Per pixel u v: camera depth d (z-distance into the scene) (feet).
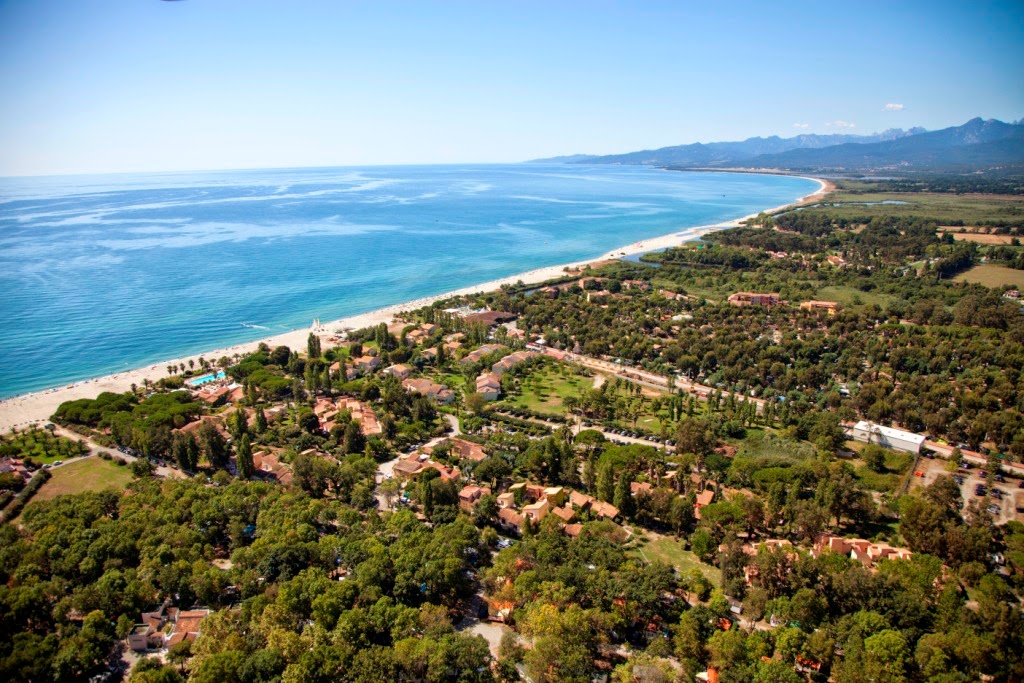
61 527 453.58
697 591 410.72
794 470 558.56
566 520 496.23
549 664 338.95
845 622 369.09
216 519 475.72
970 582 425.28
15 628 362.74
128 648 369.50
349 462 590.96
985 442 653.71
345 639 350.64
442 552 422.41
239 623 372.79
